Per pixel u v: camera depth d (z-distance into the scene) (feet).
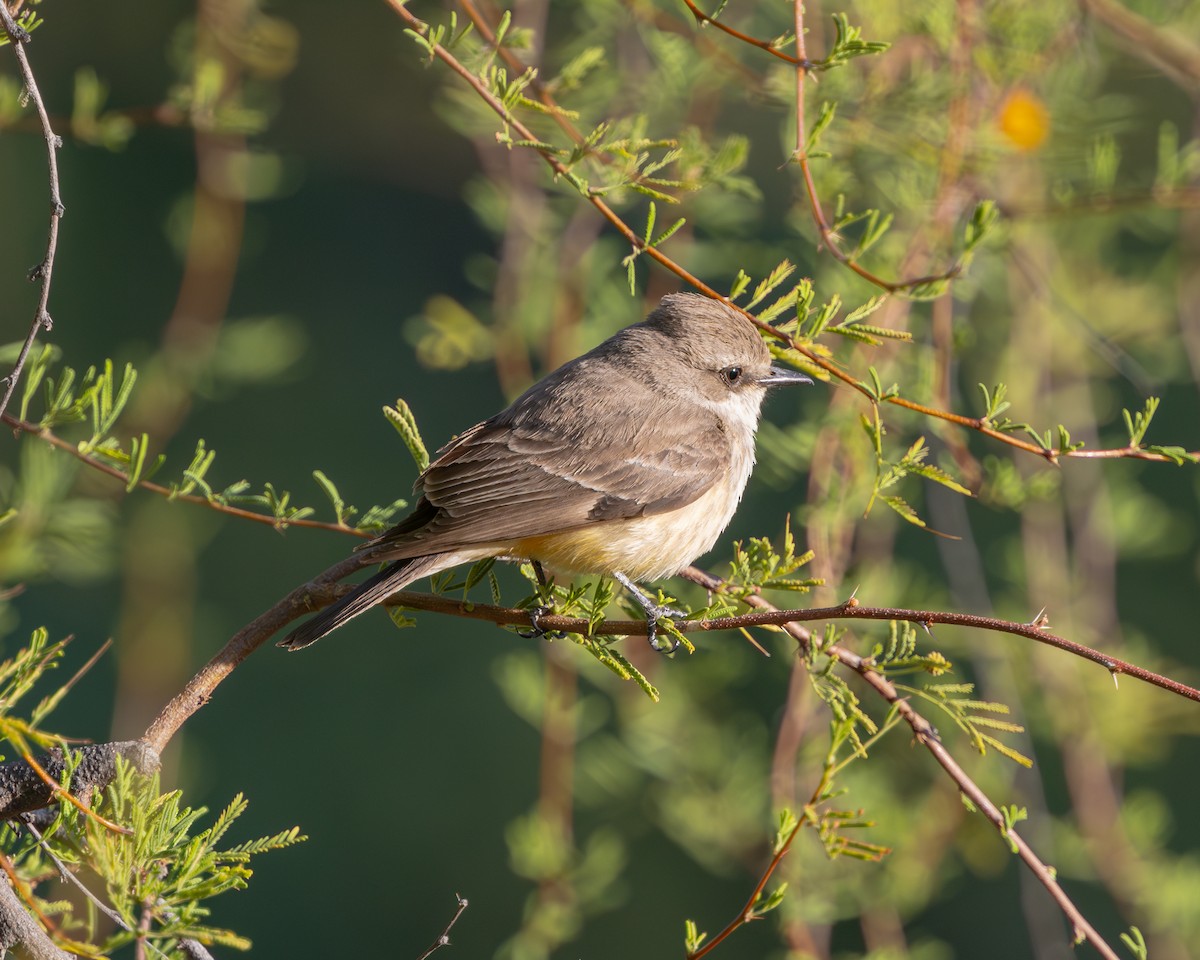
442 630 60.39
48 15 54.65
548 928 35.37
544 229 37.73
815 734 35.86
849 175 33.50
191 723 56.49
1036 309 37.60
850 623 31.83
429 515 28.89
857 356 31.30
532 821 36.11
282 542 58.23
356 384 60.29
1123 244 47.60
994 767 36.37
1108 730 37.32
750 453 34.78
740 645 38.24
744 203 38.01
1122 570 51.70
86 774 19.10
